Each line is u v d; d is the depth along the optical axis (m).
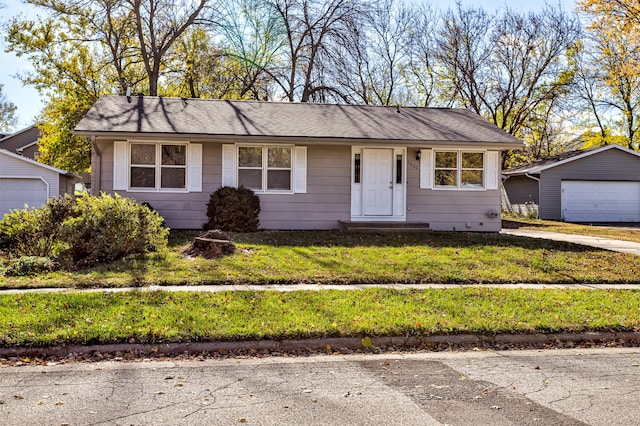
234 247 11.93
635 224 26.28
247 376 5.20
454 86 36.72
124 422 3.96
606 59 33.62
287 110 17.97
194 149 15.79
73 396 4.55
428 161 16.72
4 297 7.80
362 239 14.19
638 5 22.67
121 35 27.00
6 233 12.15
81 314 6.94
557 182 27.91
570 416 4.17
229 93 30.52
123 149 15.45
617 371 5.48
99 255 10.55
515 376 5.28
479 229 16.91
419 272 10.38
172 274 9.66
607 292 9.17
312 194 16.38
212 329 6.45
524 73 35.66
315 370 5.45
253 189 16.16
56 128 27.44
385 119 17.88
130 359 5.79
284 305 7.71
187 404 4.37
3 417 4.04
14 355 5.80
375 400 4.52
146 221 11.62
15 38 26.59
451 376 5.26
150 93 26.81
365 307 7.69
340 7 27.38
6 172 21.30
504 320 7.16
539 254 12.65
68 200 12.57
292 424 3.95
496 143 16.28
